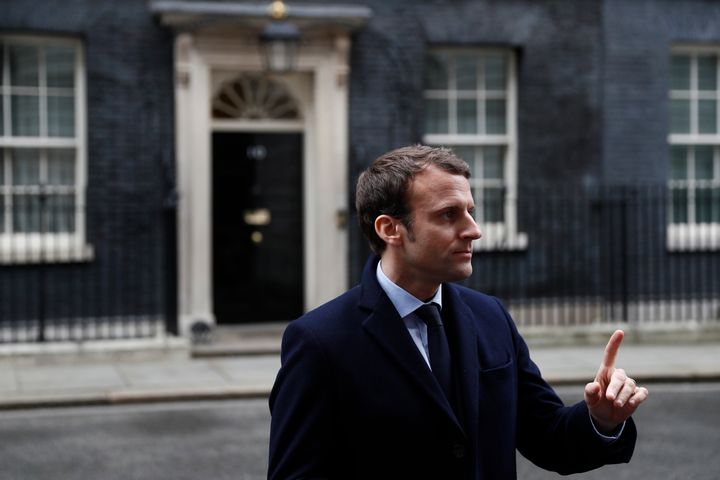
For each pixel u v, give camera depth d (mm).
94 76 11266
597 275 12812
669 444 7160
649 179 12961
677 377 9828
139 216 11398
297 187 12203
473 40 12438
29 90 11312
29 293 11039
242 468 6582
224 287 12062
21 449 7121
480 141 12703
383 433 2293
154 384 9266
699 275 12766
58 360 10297
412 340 2365
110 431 7711
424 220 2330
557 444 2479
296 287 12250
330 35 11828
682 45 13227
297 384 2326
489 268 12570
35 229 11359
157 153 11453
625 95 12867
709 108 13406
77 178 11469
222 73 11789
